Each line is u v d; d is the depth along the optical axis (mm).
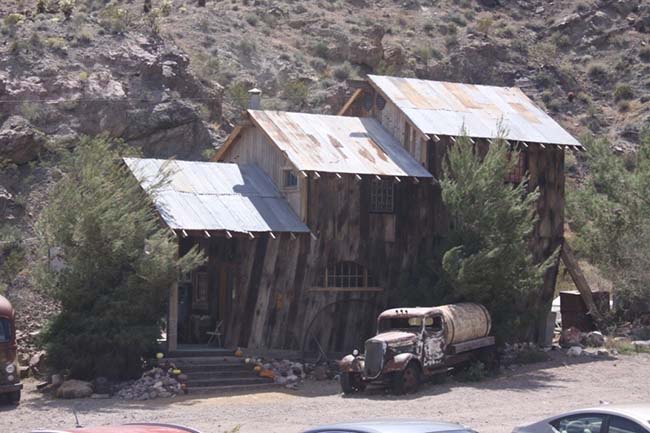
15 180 40500
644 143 41062
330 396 25750
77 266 25984
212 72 56719
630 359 31766
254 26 67688
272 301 29375
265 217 29578
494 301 29984
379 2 80000
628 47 76188
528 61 73375
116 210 26172
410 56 69062
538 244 34281
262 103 54438
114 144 42688
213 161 34219
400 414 22422
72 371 26203
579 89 71750
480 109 35000
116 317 25797
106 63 47219
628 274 36750
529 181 34062
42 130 42625
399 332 26641
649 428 12164
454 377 28594
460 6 81750
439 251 30703
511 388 26797
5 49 46156
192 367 27312
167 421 21516
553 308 39562
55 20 50844
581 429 12977
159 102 45656
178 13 66625
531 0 84188
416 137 32656
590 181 44469
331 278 30453
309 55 65625
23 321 33219
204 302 31000
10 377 24078
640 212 38250
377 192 31250
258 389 26906
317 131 32562
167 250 26172
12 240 37062
